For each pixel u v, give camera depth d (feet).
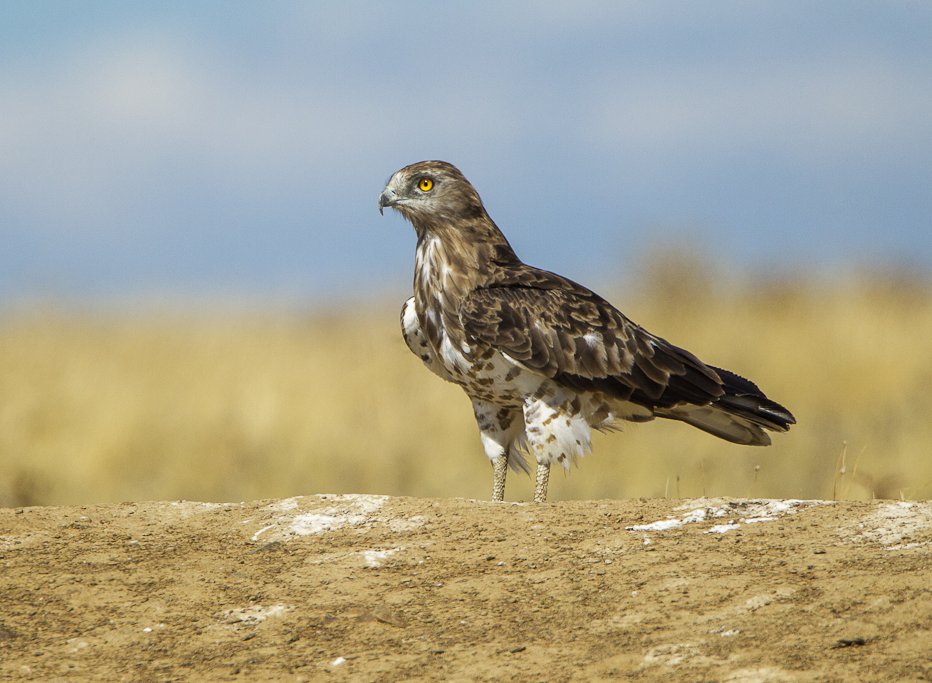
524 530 31.58
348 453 64.59
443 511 33.37
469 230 42.19
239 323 103.35
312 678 24.44
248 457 63.87
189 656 25.91
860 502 31.65
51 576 30.19
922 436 63.98
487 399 41.83
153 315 102.78
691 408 41.98
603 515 32.30
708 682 22.41
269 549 31.89
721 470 61.52
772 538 29.45
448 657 24.81
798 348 79.61
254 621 27.45
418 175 42.04
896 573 25.95
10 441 61.72
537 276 41.91
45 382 69.72
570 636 25.20
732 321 88.74
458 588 28.22
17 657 26.05
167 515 34.86
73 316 94.07
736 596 26.00
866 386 73.05
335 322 105.50
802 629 23.93
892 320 87.25
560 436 40.52
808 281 105.09
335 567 30.07
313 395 69.56
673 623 25.13
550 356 40.04
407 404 68.59
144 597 28.91
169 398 68.54
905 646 22.62
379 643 25.81
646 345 41.29
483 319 40.29
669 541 29.89
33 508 35.45
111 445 62.95
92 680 24.99
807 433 67.72
